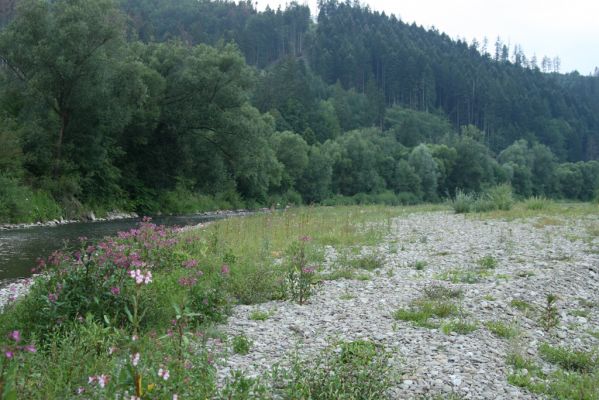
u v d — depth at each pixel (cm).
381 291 1240
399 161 11238
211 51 4906
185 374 566
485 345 855
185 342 623
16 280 1484
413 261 1669
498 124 19262
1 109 3684
